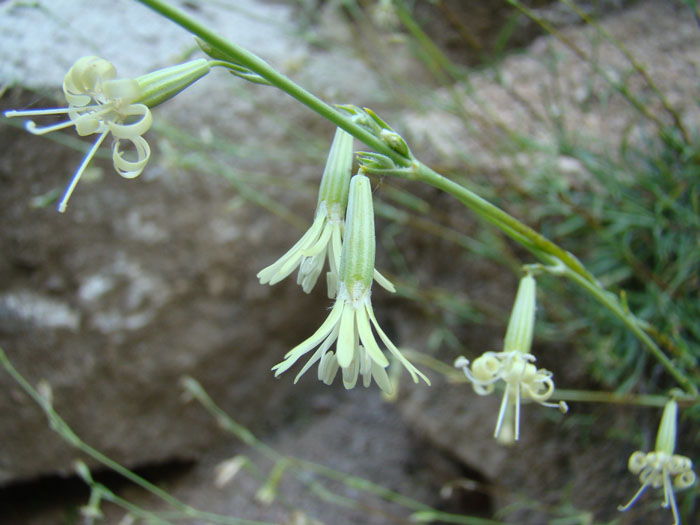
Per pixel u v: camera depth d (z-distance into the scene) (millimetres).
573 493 142
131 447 170
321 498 172
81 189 150
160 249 160
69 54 143
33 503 175
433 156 156
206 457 183
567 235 140
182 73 57
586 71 162
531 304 77
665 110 147
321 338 58
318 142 156
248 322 176
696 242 124
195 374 173
